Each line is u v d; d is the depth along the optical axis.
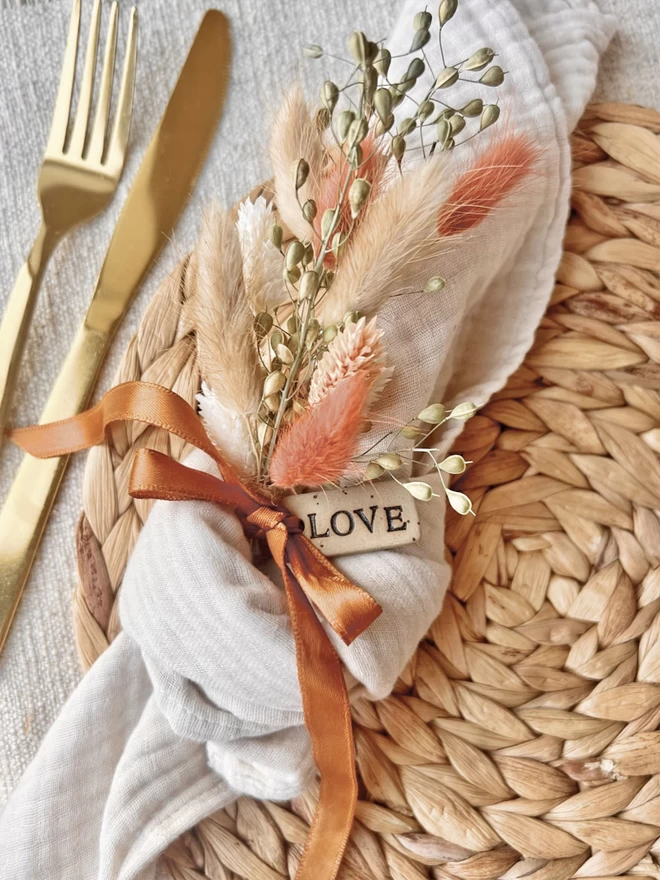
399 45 0.28
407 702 0.25
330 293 0.21
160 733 0.24
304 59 0.30
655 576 0.26
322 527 0.23
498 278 0.27
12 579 0.27
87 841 0.24
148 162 0.29
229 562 0.22
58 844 0.24
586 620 0.26
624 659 0.26
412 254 0.20
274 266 0.22
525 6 0.29
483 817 0.25
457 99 0.26
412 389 0.24
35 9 0.31
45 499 0.28
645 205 0.28
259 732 0.23
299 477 0.21
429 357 0.24
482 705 0.25
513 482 0.27
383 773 0.25
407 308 0.24
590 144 0.28
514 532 0.26
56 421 0.28
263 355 0.23
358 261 0.20
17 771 0.27
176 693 0.23
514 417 0.27
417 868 0.25
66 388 0.28
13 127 0.30
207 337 0.21
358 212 0.21
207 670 0.22
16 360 0.28
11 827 0.24
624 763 0.25
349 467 0.21
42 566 0.28
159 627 0.22
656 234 0.27
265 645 0.22
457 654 0.26
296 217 0.23
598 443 0.27
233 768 0.24
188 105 0.29
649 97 0.29
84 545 0.27
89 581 0.26
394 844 0.25
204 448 0.23
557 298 0.27
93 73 0.30
